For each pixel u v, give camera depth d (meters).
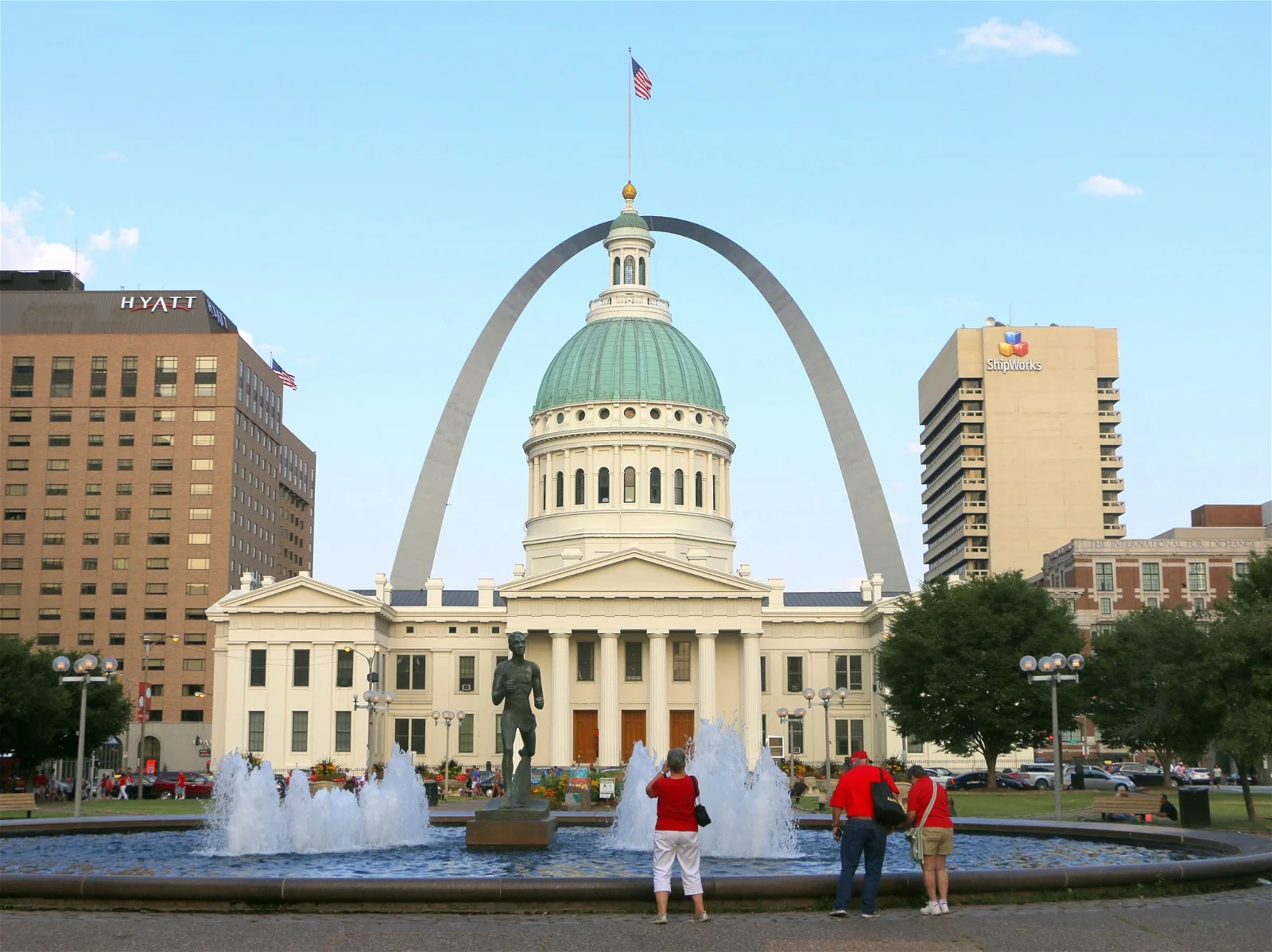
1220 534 153.50
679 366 147.00
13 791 104.50
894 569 140.62
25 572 170.00
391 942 23.70
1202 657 66.69
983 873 29.22
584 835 48.16
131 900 28.19
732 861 39.97
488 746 128.25
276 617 124.38
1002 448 198.75
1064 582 149.12
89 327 179.38
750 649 121.94
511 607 122.50
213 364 174.25
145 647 168.25
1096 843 43.62
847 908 27.19
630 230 155.62
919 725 105.56
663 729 120.94
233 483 174.25
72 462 172.25
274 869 37.72
